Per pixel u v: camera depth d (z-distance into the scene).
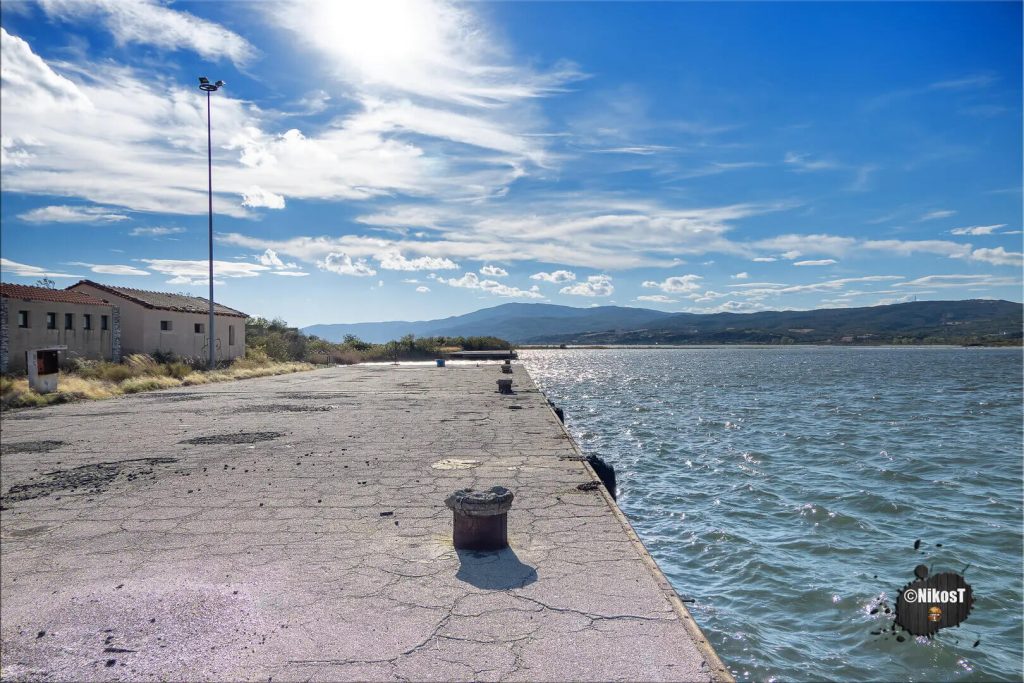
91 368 26.33
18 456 9.77
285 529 5.64
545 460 9.07
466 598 4.05
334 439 11.27
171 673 3.14
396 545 5.17
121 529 5.69
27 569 4.66
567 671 3.15
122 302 33.19
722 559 8.89
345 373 37.56
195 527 5.73
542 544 5.16
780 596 7.63
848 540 9.68
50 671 3.16
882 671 5.98
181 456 9.60
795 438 19.92
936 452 17.34
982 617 7.05
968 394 36.56
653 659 3.27
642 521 10.76
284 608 3.91
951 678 5.85
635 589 4.21
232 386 26.42
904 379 50.91
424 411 16.09
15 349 25.83
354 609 3.89
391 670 3.16
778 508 11.49
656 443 18.94
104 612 3.88
